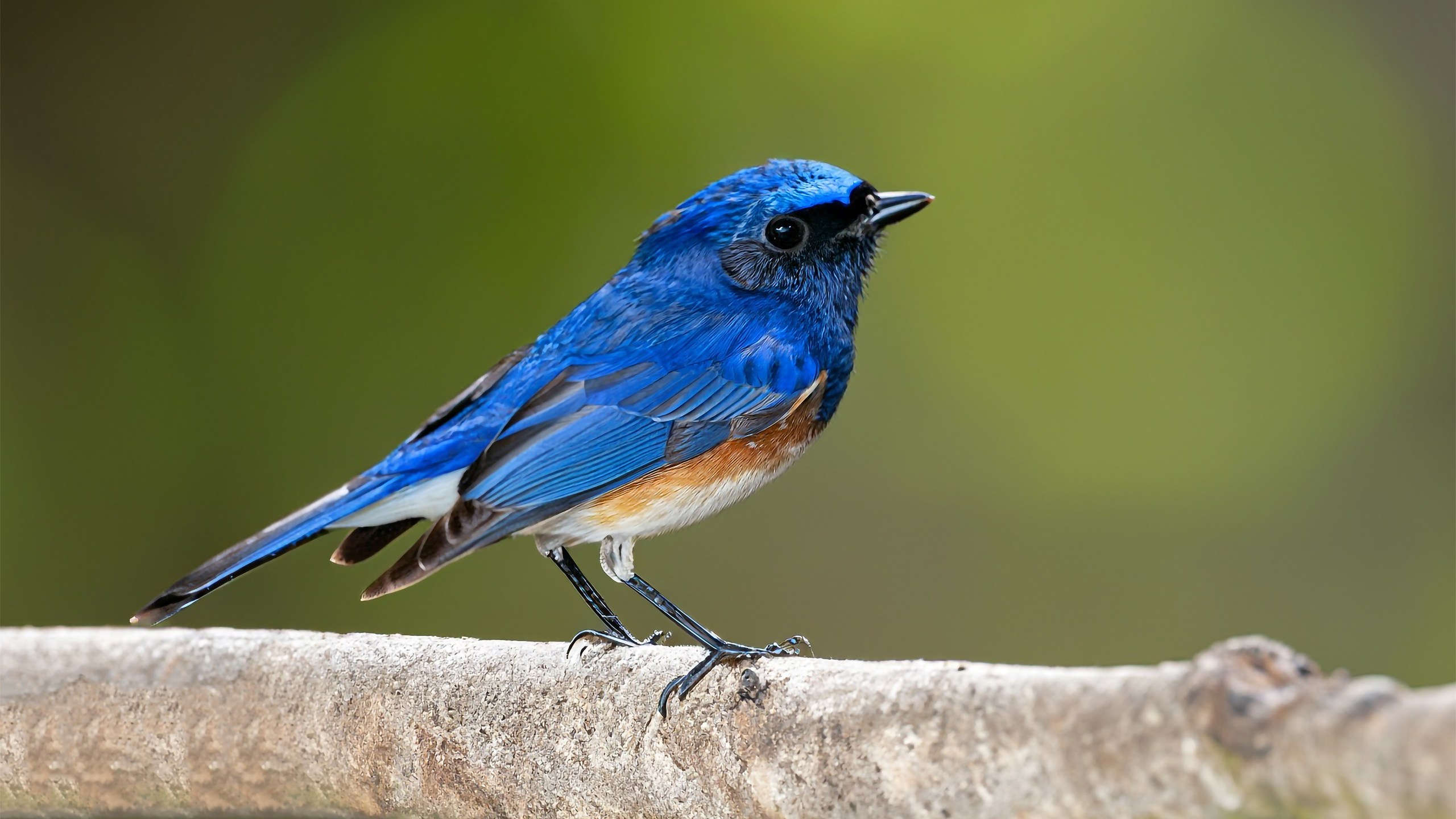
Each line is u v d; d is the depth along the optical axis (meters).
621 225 13.80
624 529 7.27
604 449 7.21
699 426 7.35
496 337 13.53
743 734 5.08
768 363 7.48
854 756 4.73
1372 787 3.41
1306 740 3.53
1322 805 3.54
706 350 7.45
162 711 6.41
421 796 5.97
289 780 6.25
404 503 7.24
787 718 4.95
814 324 7.71
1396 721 3.39
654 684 5.43
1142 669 4.11
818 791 4.85
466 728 5.83
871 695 4.74
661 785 5.36
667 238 7.88
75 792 6.60
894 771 4.61
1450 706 3.34
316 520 7.01
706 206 7.82
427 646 6.14
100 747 6.50
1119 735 3.99
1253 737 3.64
